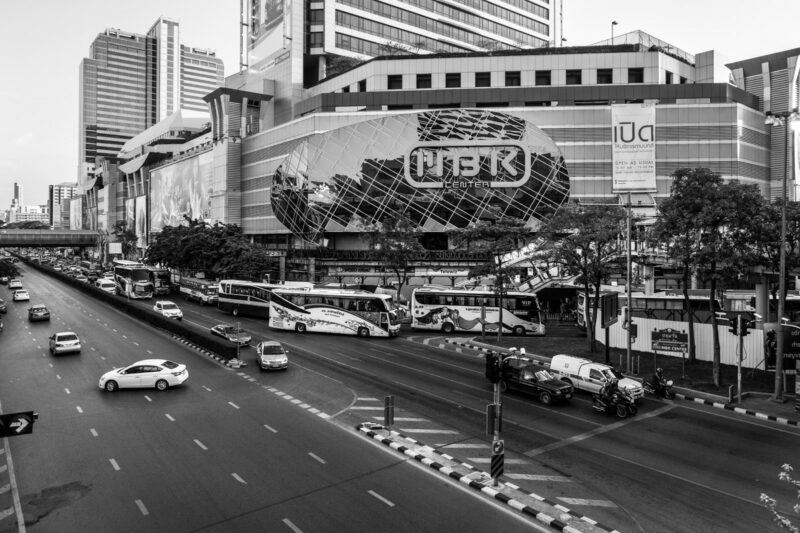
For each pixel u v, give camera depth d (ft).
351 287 247.29
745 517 54.03
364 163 269.03
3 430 49.06
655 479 63.21
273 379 109.09
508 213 260.62
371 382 107.55
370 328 162.40
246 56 423.23
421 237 280.10
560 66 299.58
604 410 89.76
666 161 272.10
